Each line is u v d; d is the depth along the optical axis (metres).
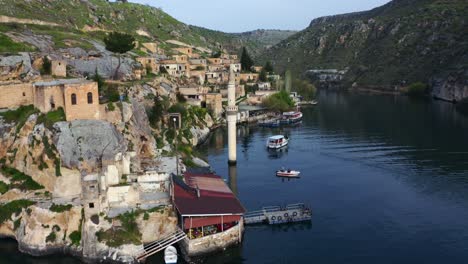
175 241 67.69
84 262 65.00
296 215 80.56
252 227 78.88
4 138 78.00
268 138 141.75
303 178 106.12
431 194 92.94
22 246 67.50
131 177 75.06
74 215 67.25
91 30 198.00
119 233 65.88
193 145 132.38
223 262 66.50
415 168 111.75
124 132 83.88
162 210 69.50
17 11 161.62
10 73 98.00
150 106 120.81
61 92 76.25
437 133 152.50
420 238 73.12
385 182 101.69
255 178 106.62
